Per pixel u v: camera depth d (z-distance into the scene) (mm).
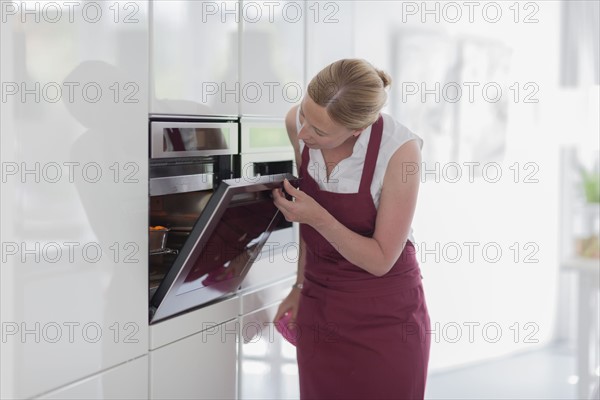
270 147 2348
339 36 2744
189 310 2064
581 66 4500
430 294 4129
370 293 2062
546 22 4441
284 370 2576
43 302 1533
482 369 4297
